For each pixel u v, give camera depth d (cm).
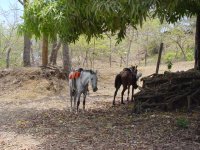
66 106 1508
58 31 942
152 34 4841
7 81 1995
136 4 602
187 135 885
